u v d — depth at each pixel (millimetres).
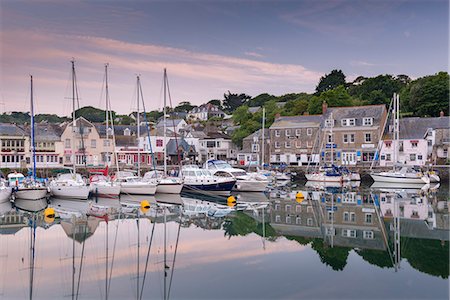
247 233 24531
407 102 86062
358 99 97812
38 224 27656
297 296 14766
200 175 43375
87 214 31406
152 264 18672
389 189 50031
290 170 67812
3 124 69438
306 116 78625
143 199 40000
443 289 15414
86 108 125125
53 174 59906
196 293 15172
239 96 178750
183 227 26453
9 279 17047
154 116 136500
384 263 18594
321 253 20188
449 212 31953
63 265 18812
